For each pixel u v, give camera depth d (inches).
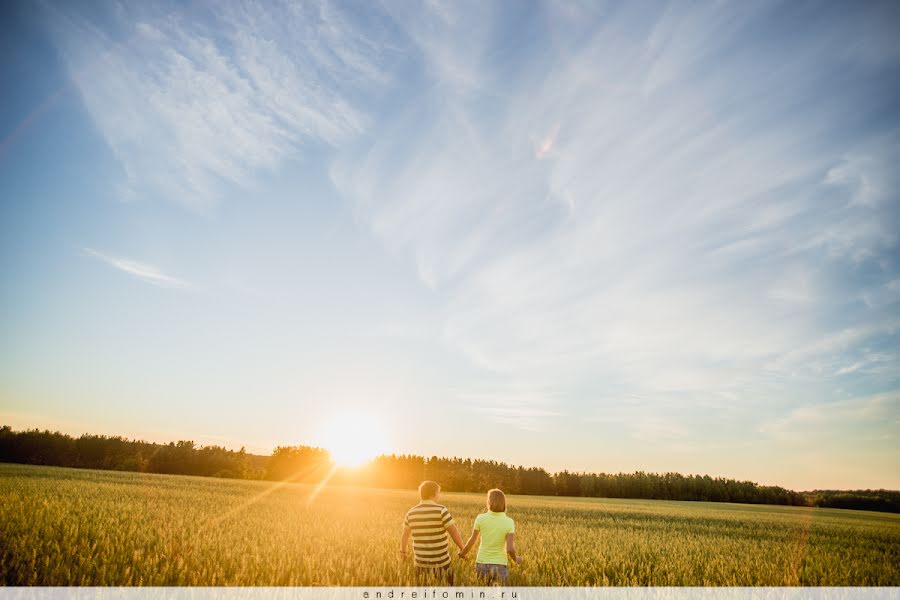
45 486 793.6
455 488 3816.4
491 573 253.3
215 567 299.0
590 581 345.1
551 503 1710.1
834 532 836.6
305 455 3971.5
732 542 601.9
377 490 2166.6
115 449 3159.5
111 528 402.0
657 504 2018.9
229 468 3385.8
